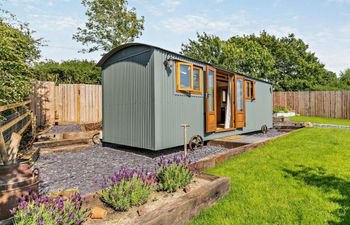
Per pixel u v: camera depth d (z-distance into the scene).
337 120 14.57
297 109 17.66
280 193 3.36
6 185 2.32
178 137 6.13
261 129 10.76
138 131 6.03
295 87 30.27
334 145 6.31
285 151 5.76
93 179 4.12
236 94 8.62
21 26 6.82
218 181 3.29
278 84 29.75
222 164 4.88
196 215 2.79
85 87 10.52
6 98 5.16
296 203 3.04
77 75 16.19
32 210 2.07
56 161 5.40
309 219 2.65
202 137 6.95
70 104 10.12
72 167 4.89
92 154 6.19
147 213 2.36
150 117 5.66
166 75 5.84
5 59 5.13
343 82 30.64
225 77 9.02
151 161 5.39
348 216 2.68
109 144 7.49
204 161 4.43
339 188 3.46
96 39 15.45
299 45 34.66
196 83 6.72
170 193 3.16
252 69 24.95
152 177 3.35
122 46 6.32
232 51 23.73
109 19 15.04
